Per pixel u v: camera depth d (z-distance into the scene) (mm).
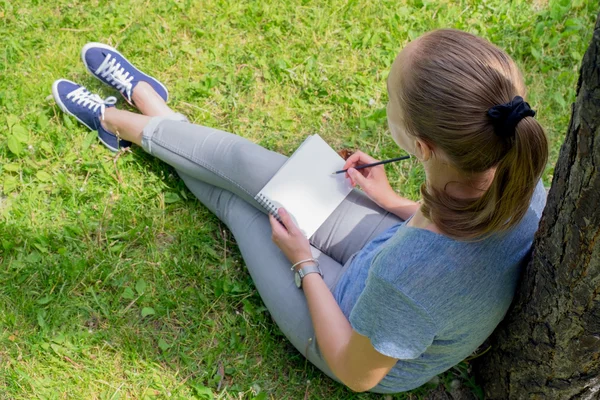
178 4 3092
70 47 2902
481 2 3262
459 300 1372
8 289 2178
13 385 1974
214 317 2219
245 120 2801
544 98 2930
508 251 1412
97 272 2248
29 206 2391
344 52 3045
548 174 2629
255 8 3121
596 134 1146
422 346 1429
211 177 2279
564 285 1418
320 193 2098
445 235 1316
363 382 1592
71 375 2021
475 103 1190
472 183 1300
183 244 2377
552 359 1620
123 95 2688
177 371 2064
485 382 2025
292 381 2084
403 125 1355
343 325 1680
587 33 3148
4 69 2775
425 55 1244
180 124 2395
